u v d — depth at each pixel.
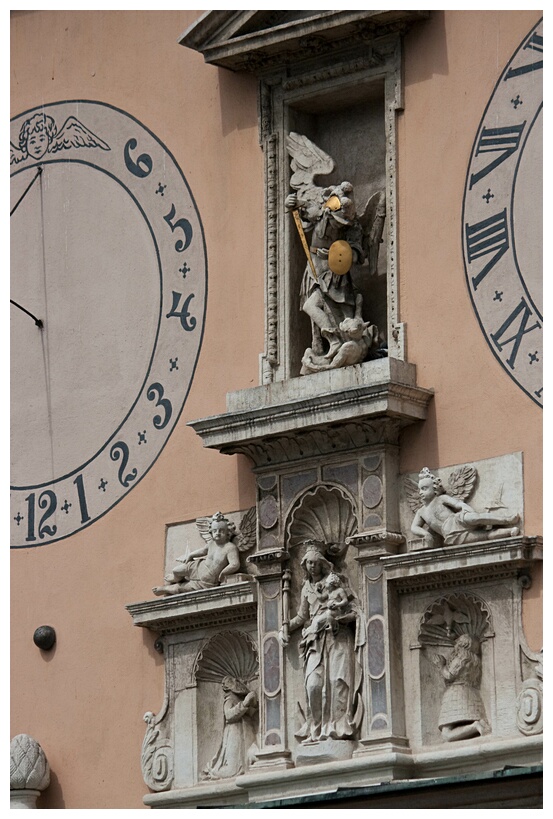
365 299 31.59
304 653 30.64
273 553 31.00
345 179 32.12
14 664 33.66
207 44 32.44
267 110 32.34
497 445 29.83
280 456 31.25
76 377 33.91
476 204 30.44
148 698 32.44
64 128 34.59
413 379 30.52
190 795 31.61
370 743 29.86
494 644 29.47
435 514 29.91
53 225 34.50
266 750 30.73
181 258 33.09
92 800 32.66
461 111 30.73
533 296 29.83
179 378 32.84
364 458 30.55
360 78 31.59
